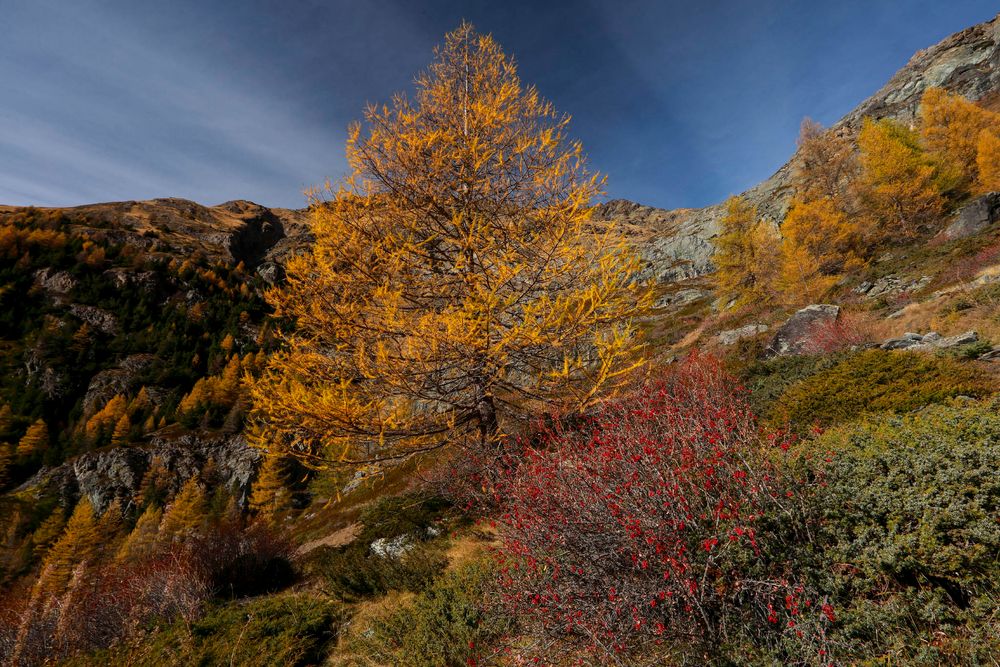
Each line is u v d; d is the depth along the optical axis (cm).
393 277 683
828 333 1320
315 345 679
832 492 332
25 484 5466
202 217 15188
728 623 286
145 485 5038
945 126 2764
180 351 8138
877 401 601
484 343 598
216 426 5994
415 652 399
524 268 656
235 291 10675
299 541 1652
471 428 766
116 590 682
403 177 732
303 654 468
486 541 625
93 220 12119
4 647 583
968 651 216
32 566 3875
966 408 474
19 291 8494
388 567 614
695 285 4603
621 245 635
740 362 1227
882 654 237
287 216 19988
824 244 2386
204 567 753
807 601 271
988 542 251
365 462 652
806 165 3347
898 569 266
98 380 7175
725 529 309
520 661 334
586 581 342
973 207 1862
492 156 741
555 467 428
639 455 366
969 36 5181
